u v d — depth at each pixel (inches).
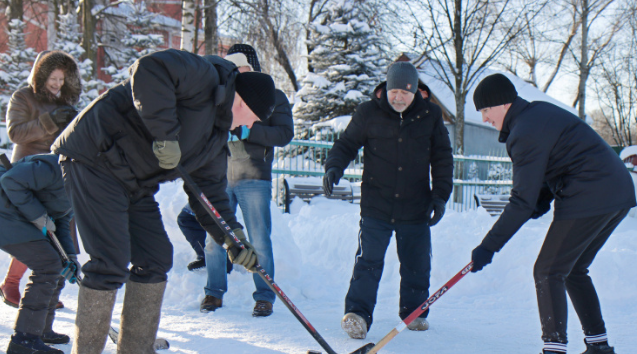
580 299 114.5
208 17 599.8
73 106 163.2
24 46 748.6
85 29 668.7
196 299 164.9
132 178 91.8
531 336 133.8
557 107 110.6
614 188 104.8
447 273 194.5
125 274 92.3
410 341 128.4
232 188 156.3
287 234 200.2
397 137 138.1
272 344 121.1
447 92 913.5
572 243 105.8
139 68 83.2
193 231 172.6
